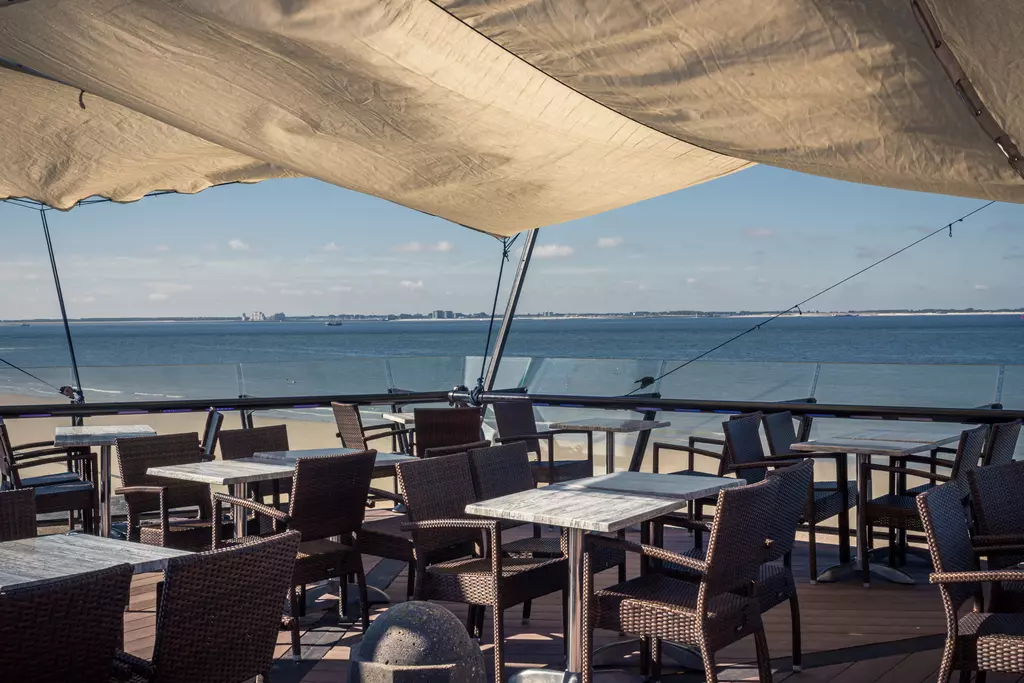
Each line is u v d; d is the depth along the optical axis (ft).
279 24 9.51
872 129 9.54
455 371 34.68
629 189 14.49
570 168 13.58
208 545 15.28
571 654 10.86
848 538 17.70
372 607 15.42
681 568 12.25
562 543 12.25
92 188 19.17
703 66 9.07
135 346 297.74
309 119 12.26
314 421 26.78
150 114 12.62
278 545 8.35
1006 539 10.07
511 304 26.78
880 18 7.88
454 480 13.32
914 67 8.43
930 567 18.10
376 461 15.94
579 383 30.45
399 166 13.79
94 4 9.43
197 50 10.39
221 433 17.85
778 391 27.02
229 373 29.99
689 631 9.70
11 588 6.34
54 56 10.83
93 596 6.81
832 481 19.11
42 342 347.36
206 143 16.93
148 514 21.86
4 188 18.99
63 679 6.73
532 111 11.69
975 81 8.22
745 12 8.13
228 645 7.98
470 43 9.97
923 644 13.29
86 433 19.81
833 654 12.91
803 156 10.58
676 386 28.55
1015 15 7.34
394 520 15.46
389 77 10.83
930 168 9.89
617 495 11.46
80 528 20.04
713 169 13.43
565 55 9.29
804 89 9.14
